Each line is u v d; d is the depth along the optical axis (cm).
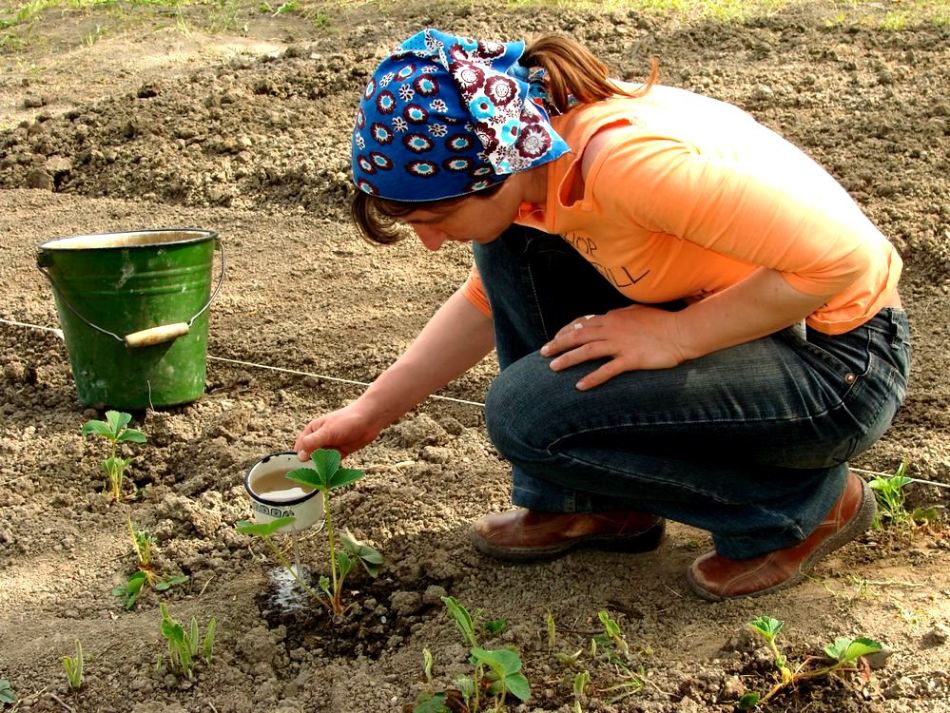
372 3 855
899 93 548
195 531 307
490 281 259
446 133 203
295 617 270
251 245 505
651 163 202
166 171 577
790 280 213
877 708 226
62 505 328
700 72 603
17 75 780
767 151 214
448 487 319
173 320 363
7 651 261
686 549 283
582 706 232
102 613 277
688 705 229
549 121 213
